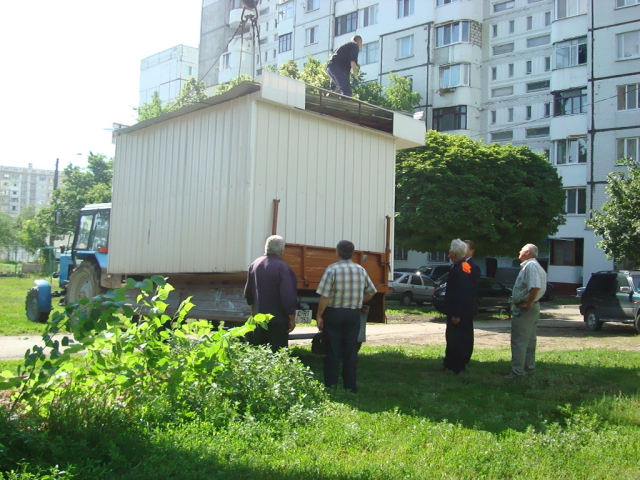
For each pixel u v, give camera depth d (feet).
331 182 28.04
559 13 123.24
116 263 34.01
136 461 12.29
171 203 29.73
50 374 13.98
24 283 113.39
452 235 81.30
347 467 12.60
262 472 12.02
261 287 21.54
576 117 121.08
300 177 26.68
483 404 20.06
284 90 25.61
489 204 81.71
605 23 116.88
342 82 38.70
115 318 14.83
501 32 138.00
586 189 119.34
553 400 20.90
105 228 46.93
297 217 26.48
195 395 16.30
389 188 30.91
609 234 79.00
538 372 25.80
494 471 12.85
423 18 141.90
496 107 138.21
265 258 21.94
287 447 13.88
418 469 12.71
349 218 28.78
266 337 21.76
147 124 31.94
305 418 16.06
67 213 178.60
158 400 15.71
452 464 13.11
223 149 26.50
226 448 13.33
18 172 490.08
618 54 115.55
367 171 29.84
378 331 51.34
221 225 26.11
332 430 15.34
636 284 52.80
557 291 124.06
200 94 103.65
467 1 137.28
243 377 17.25
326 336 21.79
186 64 229.86
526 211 85.92
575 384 23.50
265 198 25.30
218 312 27.27
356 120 30.12
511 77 136.46
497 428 16.58
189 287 29.35
